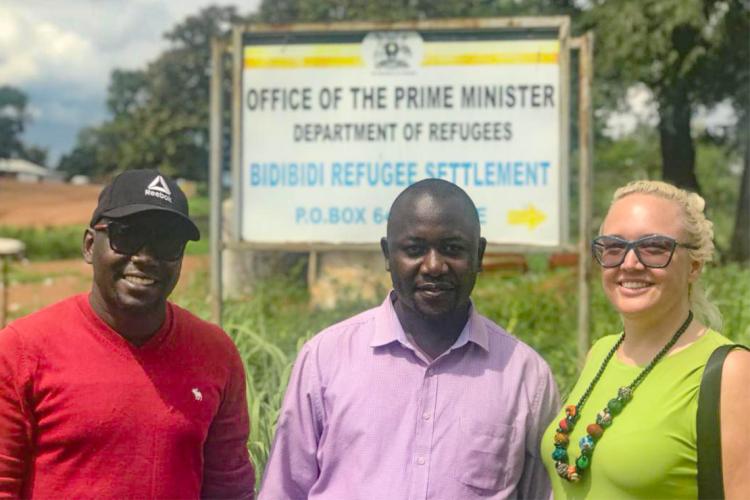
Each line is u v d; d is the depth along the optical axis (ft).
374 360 10.10
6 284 40.57
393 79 22.71
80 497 9.31
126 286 9.56
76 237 110.83
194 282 43.93
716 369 8.80
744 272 35.99
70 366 9.43
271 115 23.09
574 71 48.70
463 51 22.44
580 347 21.95
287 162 23.06
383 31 22.65
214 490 10.71
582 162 22.18
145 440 9.52
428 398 9.93
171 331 10.03
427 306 9.72
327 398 10.13
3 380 9.20
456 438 9.81
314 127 22.97
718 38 59.36
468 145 22.45
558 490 9.86
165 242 9.66
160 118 159.84
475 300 32.86
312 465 10.30
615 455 9.18
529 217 22.21
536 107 22.20
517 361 10.21
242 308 27.02
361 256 36.09
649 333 9.70
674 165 67.41
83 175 270.87
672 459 8.95
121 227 9.53
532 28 22.07
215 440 10.55
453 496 9.70
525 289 36.06
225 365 10.44
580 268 22.09
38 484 9.37
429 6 87.20
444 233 9.60
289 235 23.02
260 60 23.09
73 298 9.96
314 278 34.71
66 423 9.30
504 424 9.93
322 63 22.94
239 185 23.13
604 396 9.70
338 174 22.90
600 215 78.13
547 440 10.01
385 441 9.86
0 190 181.16
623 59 61.41
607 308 31.19
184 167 161.48
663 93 65.10
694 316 9.84
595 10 62.80
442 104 22.53
